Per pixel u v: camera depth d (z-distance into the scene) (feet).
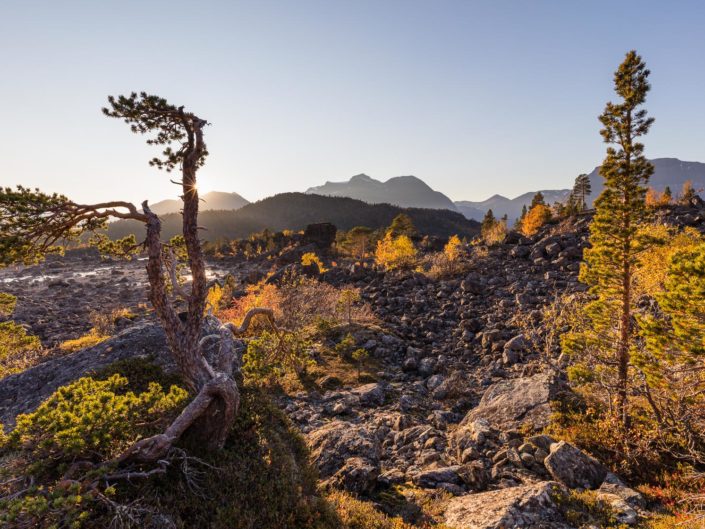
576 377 47.14
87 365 49.49
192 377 29.94
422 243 302.04
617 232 44.14
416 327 98.99
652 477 38.29
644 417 42.06
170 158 31.09
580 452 38.73
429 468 41.68
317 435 44.93
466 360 78.54
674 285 33.63
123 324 150.51
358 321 104.58
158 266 29.53
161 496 23.48
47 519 18.11
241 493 25.32
